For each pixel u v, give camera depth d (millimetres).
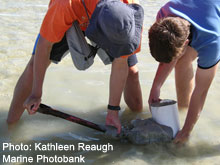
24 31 4910
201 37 2178
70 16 2205
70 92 3400
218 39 2178
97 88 3486
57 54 2561
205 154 2467
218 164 2348
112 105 2611
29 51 4230
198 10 2232
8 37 4645
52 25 2209
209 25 2186
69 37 2324
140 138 2561
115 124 2611
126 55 2197
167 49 2006
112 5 1997
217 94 3330
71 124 2895
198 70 2338
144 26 5141
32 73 2650
